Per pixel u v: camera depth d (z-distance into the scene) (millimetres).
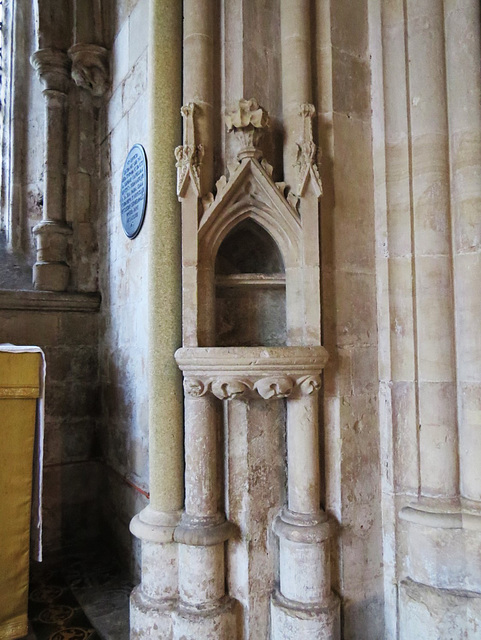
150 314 2469
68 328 3824
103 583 3137
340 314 2461
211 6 2441
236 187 2316
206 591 2285
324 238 2445
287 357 2184
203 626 2217
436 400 2414
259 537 2355
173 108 2516
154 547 2393
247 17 2461
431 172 2451
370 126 2623
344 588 2393
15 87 4227
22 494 2584
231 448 2352
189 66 2398
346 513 2414
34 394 2609
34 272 3820
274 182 2357
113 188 3717
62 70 3920
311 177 2342
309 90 2445
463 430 2398
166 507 2414
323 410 2436
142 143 3104
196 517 2314
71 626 2674
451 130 2465
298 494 2334
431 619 2270
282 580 2338
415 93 2504
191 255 2297
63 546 3668
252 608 2326
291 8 2479
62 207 3926
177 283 2475
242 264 2594
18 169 4168
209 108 2389
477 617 2217
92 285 3953
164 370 2434
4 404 2543
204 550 2285
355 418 2471
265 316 2527
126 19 3477
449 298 2441
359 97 2598
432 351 2422
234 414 2357
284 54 2486
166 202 2482
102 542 3740
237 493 2354
